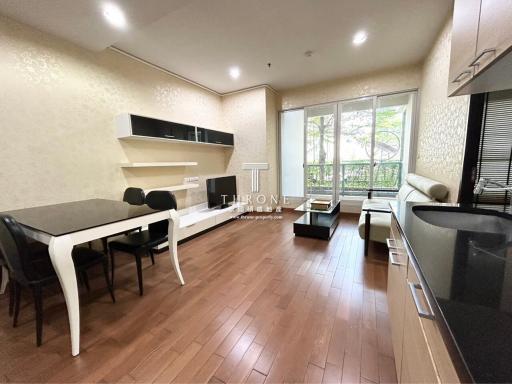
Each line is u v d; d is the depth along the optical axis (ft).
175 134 11.19
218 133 14.23
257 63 11.19
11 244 4.27
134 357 4.38
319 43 9.48
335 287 6.59
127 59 9.83
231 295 6.33
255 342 4.67
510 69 2.87
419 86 11.94
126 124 9.15
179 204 12.73
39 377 4.01
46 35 7.36
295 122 16.11
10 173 6.78
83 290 6.73
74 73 8.09
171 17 7.54
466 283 1.98
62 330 5.14
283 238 10.80
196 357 4.35
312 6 7.22
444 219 4.74
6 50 6.59
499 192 5.62
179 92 12.49
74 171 8.20
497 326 1.43
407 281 2.94
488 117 5.61
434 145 9.10
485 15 2.73
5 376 4.05
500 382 1.07
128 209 6.53
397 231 4.09
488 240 2.98
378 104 13.48
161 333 4.98
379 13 7.63
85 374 4.05
